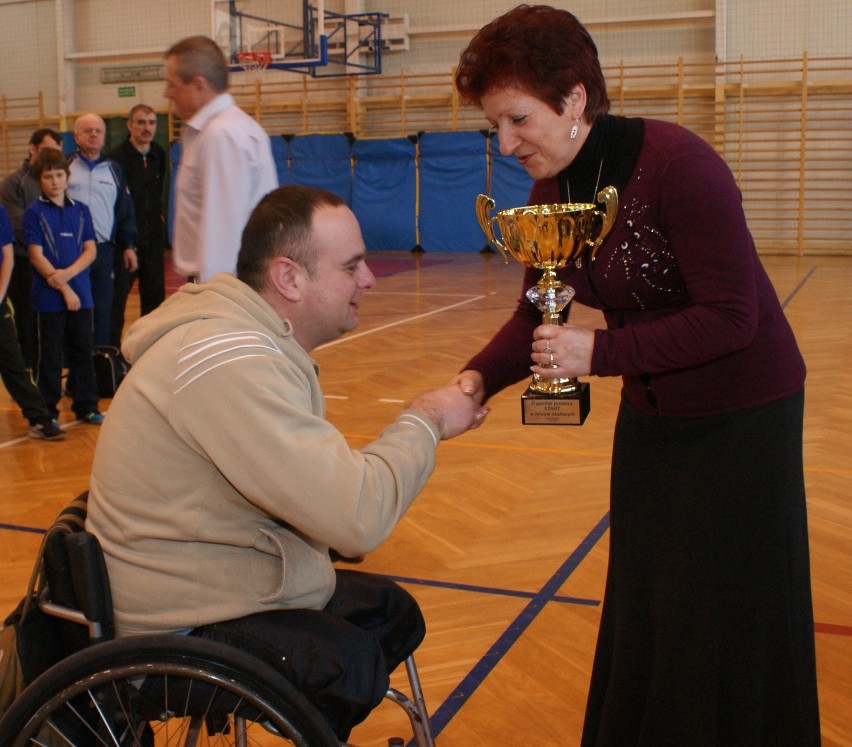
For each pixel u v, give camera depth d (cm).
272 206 157
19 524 375
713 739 169
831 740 218
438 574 317
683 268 154
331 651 146
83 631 155
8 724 139
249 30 1537
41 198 516
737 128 1402
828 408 521
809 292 993
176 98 326
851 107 1352
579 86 153
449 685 247
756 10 1370
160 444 148
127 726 153
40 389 524
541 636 272
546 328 156
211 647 137
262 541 153
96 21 1680
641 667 179
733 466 163
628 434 178
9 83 1744
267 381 143
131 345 157
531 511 375
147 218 668
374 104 1578
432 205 1527
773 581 166
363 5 1561
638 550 176
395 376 633
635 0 1425
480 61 155
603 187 160
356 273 160
